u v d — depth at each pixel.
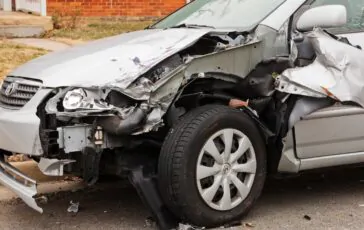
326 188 5.78
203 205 4.43
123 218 4.90
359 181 6.04
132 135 4.41
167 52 4.54
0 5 14.25
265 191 5.66
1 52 9.84
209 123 4.40
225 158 4.53
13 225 4.74
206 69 4.59
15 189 4.51
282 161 4.86
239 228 4.60
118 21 13.95
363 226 4.75
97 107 4.21
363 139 5.17
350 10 5.44
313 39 4.79
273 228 4.66
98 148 4.29
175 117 4.60
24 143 4.34
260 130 4.73
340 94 4.67
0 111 4.63
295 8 5.13
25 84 4.57
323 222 4.82
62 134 4.22
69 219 4.88
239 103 4.72
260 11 5.28
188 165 4.32
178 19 6.07
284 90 4.67
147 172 4.54
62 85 4.36
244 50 4.77
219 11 5.75
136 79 4.29
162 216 4.45
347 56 4.82
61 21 12.88
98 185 5.77
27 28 12.19
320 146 4.99
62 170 4.29
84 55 4.84
